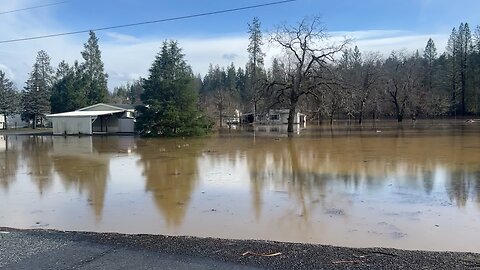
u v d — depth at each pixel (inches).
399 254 237.1
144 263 221.0
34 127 2775.6
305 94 1642.5
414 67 2874.0
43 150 1096.8
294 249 247.1
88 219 379.9
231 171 660.7
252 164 742.5
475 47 2979.8
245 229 337.7
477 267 210.1
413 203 417.7
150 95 1674.5
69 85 2687.0
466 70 2994.6
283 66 1692.9
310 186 516.7
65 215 396.5
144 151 1024.9
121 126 1929.1
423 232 321.1
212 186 531.8
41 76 2925.7
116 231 338.3
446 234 315.6
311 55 1606.8
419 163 710.5
